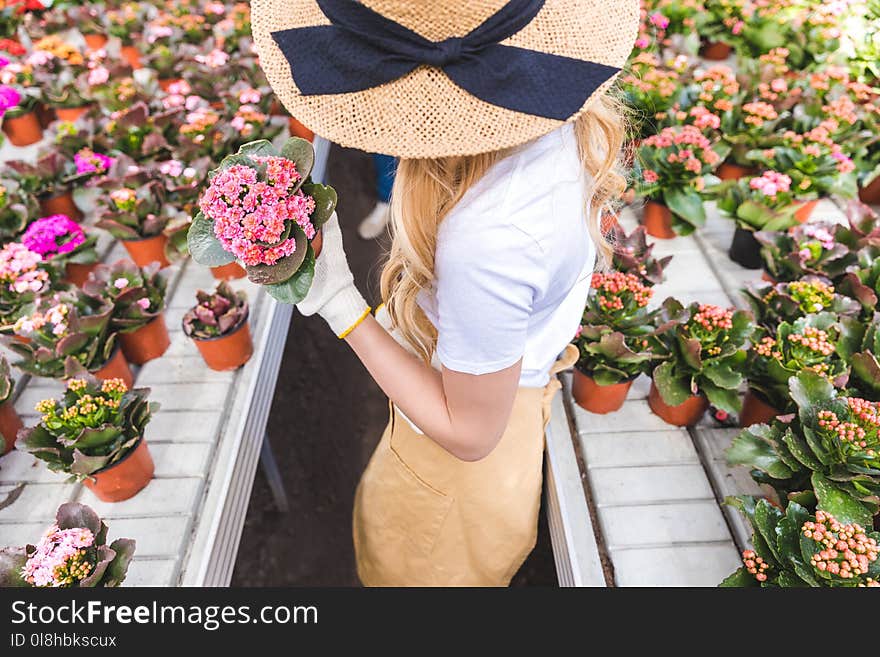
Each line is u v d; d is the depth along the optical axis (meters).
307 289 0.98
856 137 2.84
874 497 1.48
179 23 3.58
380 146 0.81
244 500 2.01
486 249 0.81
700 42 3.77
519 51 0.80
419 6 0.75
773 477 1.64
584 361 1.97
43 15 4.02
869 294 2.04
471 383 0.89
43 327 1.95
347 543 2.73
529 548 1.71
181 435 1.98
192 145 2.66
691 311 1.93
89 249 2.40
